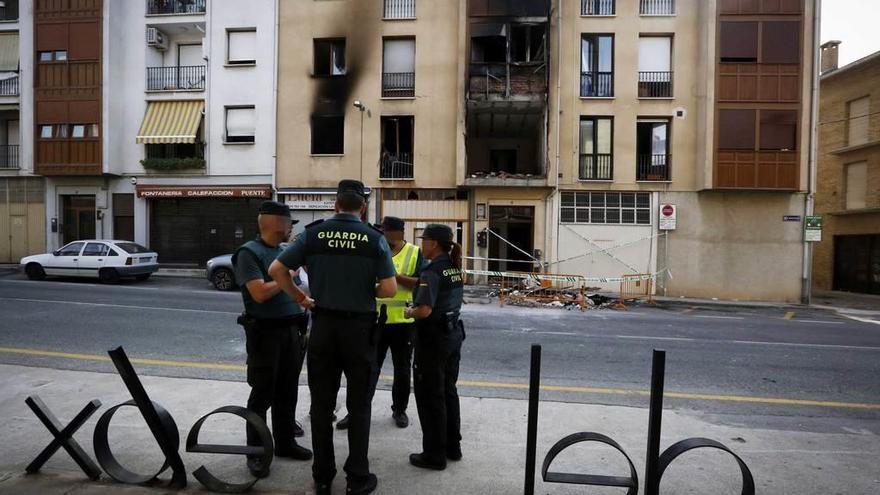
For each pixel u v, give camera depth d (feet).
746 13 54.60
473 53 59.82
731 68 54.60
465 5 58.44
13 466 10.69
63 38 64.13
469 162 68.74
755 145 54.34
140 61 64.64
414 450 12.07
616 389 18.03
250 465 10.75
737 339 28.60
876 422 15.23
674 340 27.71
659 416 8.55
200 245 64.23
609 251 57.26
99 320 28.78
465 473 10.84
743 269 55.83
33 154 64.49
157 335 25.23
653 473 8.59
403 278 13.82
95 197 65.41
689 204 56.59
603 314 38.68
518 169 68.44
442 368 11.18
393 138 61.46
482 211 58.65
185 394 15.52
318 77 61.52
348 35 61.31
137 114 64.75
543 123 59.21
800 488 10.41
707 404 16.62
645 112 57.36
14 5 67.36
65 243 65.92
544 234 58.03
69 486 9.78
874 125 63.21
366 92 60.90
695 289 56.34
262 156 62.49
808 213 54.90
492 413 14.64
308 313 12.22
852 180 66.74
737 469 11.21
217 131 63.21
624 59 57.72
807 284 54.75
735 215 55.93
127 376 9.52
